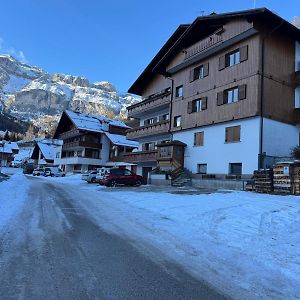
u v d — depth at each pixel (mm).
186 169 33531
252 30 26688
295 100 28719
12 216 11914
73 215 12812
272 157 25906
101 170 41688
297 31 27891
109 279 5773
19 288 5277
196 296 5152
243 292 5352
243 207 14070
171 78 37562
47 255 7109
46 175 61062
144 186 32375
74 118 69500
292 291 5422
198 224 11055
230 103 28641
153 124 39562
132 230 10109
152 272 6207
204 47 31422
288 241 8633
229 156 28359
